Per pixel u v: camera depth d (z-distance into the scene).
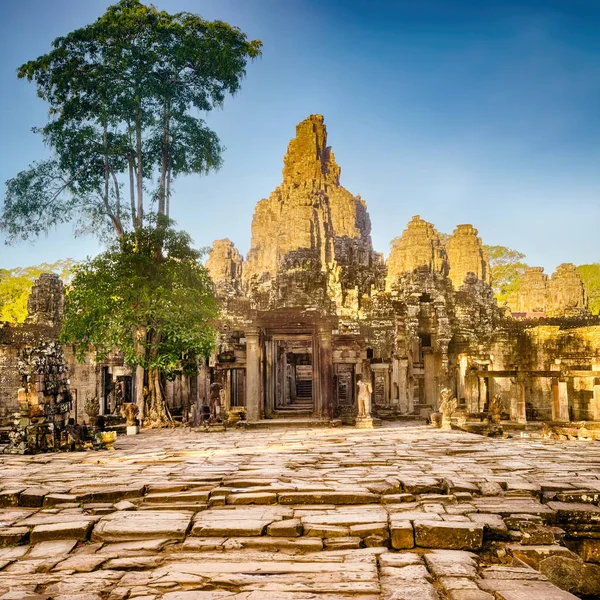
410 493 14.29
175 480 15.60
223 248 107.06
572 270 76.19
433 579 9.91
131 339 34.47
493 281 106.56
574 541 12.90
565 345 53.31
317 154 105.25
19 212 40.03
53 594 9.11
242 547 11.21
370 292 82.06
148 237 36.03
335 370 38.34
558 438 29.55
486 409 46.97
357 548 11.20
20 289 74.88
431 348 44.53
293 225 91.06
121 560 10.60
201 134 41.19
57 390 24.39
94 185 42.66
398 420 36.66
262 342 33.88
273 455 20.39
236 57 39.69
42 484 15.48
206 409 38.47
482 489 14.24
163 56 39.06
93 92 39.25
